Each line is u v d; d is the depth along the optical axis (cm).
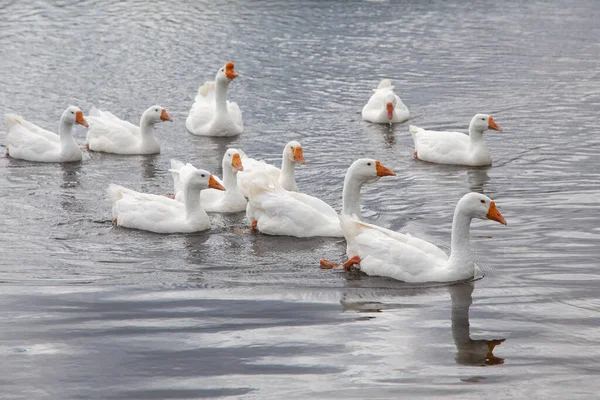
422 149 2264
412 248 1487
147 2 4212
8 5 4097
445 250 1591
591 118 2553
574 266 1508
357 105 2761
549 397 1089
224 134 2478
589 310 1333
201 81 2961
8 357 1208
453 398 1089
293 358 1200
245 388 1122
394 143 2412
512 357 1194
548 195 1925
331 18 3903
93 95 2795
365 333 1273
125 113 2638
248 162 1967
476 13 4031
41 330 1289
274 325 1302
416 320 1315
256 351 1220
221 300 1395
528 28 3744
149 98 2783
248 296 1410
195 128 2520
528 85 2928
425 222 1766
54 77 2980
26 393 1115
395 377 1145
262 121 2602
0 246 1641
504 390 1108
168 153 2341
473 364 1177
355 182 1711
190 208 1745
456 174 2127
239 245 1661
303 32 3653
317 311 1352
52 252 1614
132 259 1583
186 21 3831
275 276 1499
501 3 4262
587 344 1227
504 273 1489
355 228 1541
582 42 3497
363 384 1127
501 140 2386
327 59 3253
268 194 1739
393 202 1905
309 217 1709
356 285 1455
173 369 1173
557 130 2453
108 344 1245
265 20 3859
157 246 1653
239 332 1280
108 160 2280
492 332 1270
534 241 1638
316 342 1245
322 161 2230
